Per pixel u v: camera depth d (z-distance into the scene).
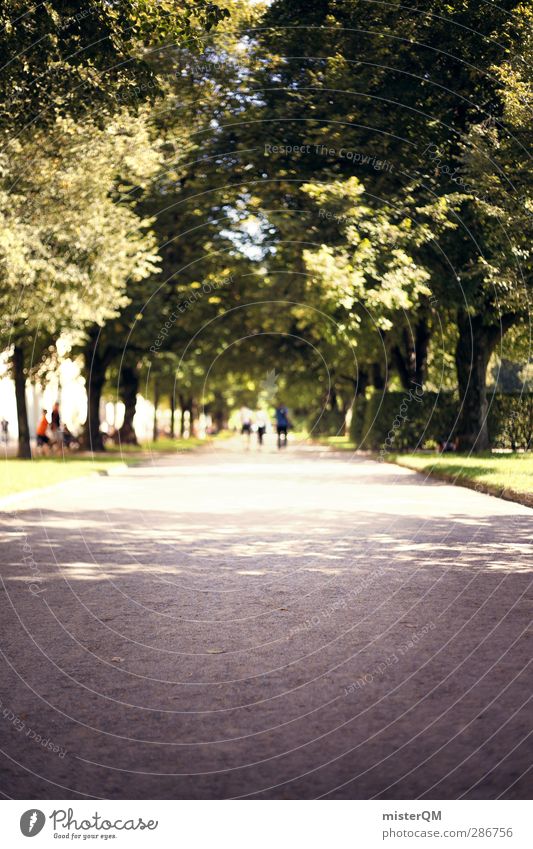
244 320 37.28
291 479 23.64
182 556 10.45
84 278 24.25
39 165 20.27
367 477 24.11
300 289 30.56
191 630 6.86
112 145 21.70
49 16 13.20
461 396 30.22
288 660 5.98
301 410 88.88
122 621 7.18
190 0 14.03
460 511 14.97
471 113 23.05
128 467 30.14
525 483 17.91
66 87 14.55
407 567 9.53
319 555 10.43
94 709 5.00
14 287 23.69
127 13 13.68
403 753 4.30
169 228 30.14
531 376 46.66
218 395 84.38
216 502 17.09
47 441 38.03
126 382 46.19
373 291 22.84
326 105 22.44
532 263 23.86
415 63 22.30
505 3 21.80
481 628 6.82
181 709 4.98
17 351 30.86
